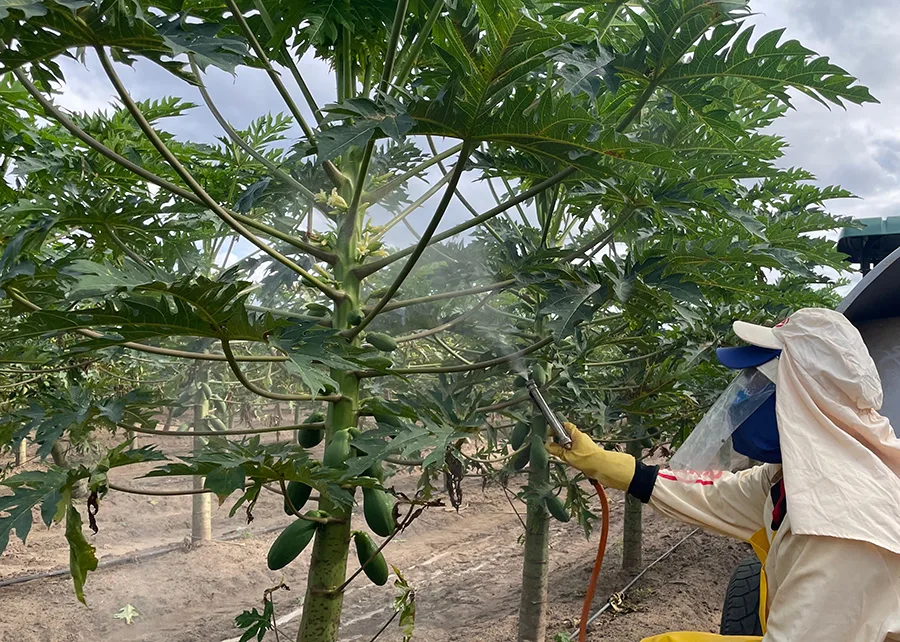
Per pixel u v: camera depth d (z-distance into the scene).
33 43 1.88
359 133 1.82
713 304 3.83
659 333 4.21
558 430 2.32
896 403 2.49
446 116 1.97
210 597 6.59
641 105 2.54
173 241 3.46
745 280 3.08
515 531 8.97
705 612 5.55
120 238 3.18
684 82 2.48
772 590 1.79
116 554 7.59
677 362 4.23
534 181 3.48
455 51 1.89
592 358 5.14
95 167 3.25
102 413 2.64
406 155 3.73
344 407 2.62
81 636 5.63
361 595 6.68
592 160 2.08
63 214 2.76
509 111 1.96
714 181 3.11
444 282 3.65
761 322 4.09
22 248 2.61
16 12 1.72
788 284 4.34
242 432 2.66
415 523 9.37
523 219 4.00
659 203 2.68
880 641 1.46
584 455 2.32
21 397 5.32
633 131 3.64
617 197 2.71
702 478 2.29
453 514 9.87
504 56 1.86
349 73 2.96
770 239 3.25
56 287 2.70
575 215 3.88
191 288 1.83
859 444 1.64
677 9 2.27
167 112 4.21
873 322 2.80
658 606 5.69
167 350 2.34
